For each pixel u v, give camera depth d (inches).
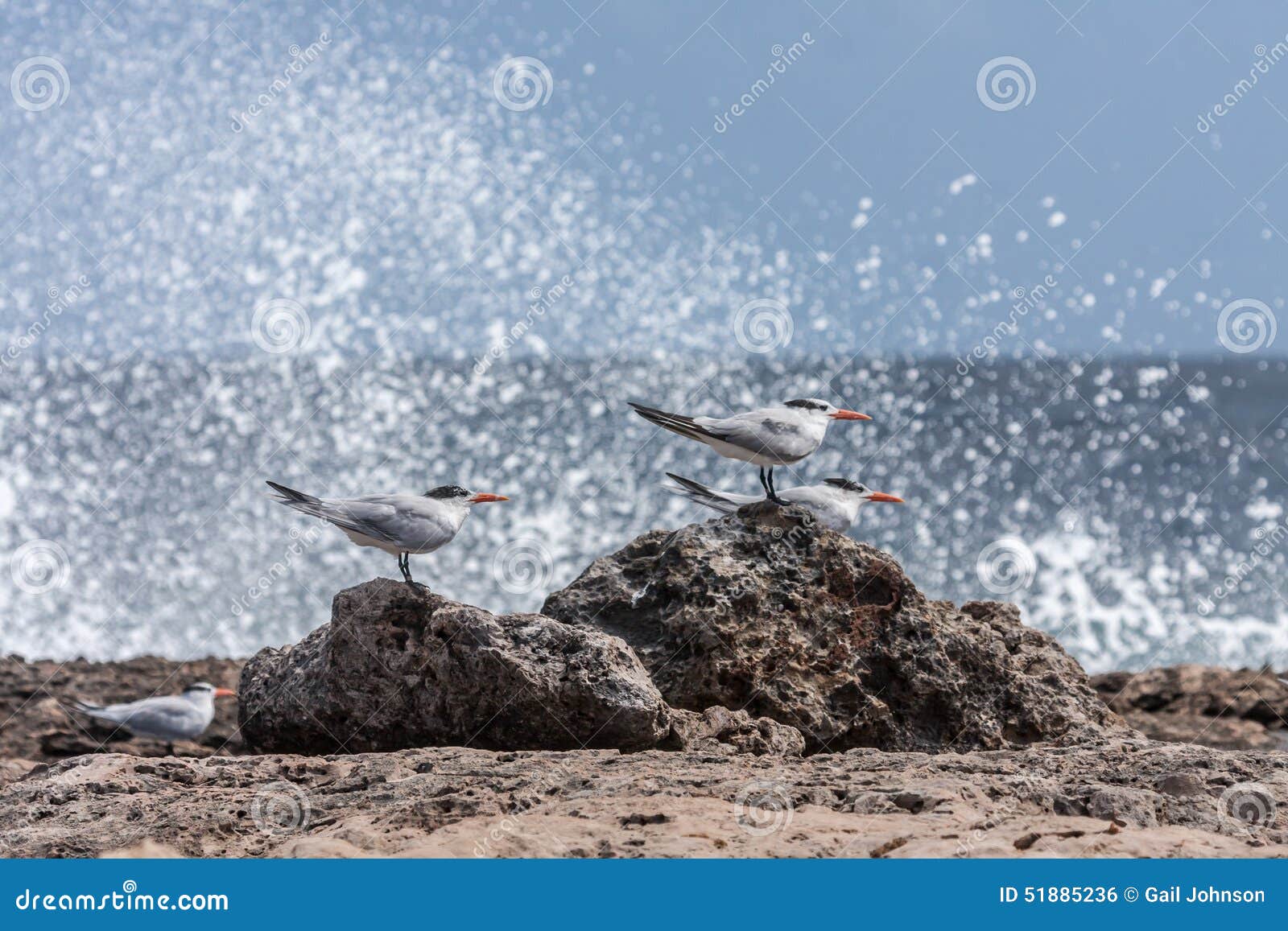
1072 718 417.4
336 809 309.6
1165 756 341.1
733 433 428.8
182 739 552.1
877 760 341.1
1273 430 1808.6
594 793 304.8
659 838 263.7
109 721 547.5
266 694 422.9
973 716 416.2
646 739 376.8
